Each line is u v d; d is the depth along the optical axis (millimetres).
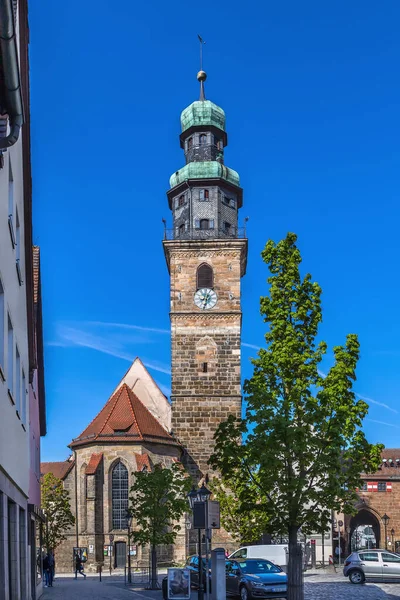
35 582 34656
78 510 69875
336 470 25375
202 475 69500
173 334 72125
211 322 72312
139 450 68312
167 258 77438
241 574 36062
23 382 25766
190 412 70875
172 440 69938
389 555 46625
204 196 74625
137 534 48781
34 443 37438
